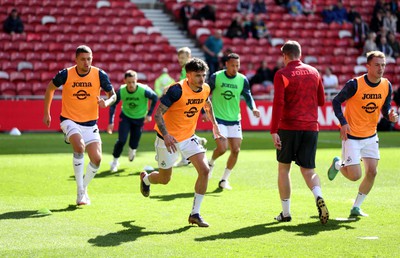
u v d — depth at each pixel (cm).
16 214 883
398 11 2892
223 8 2853
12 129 2172
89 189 1109
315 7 2975
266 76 2484
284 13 2903
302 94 836
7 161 1466
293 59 848
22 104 2188
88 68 952
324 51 2775
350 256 668
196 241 734
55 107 2219
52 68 2436
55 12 2656
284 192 841
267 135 2186
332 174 998
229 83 1144
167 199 1010
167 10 2884
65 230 786
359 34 2822
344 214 893
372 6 3023
